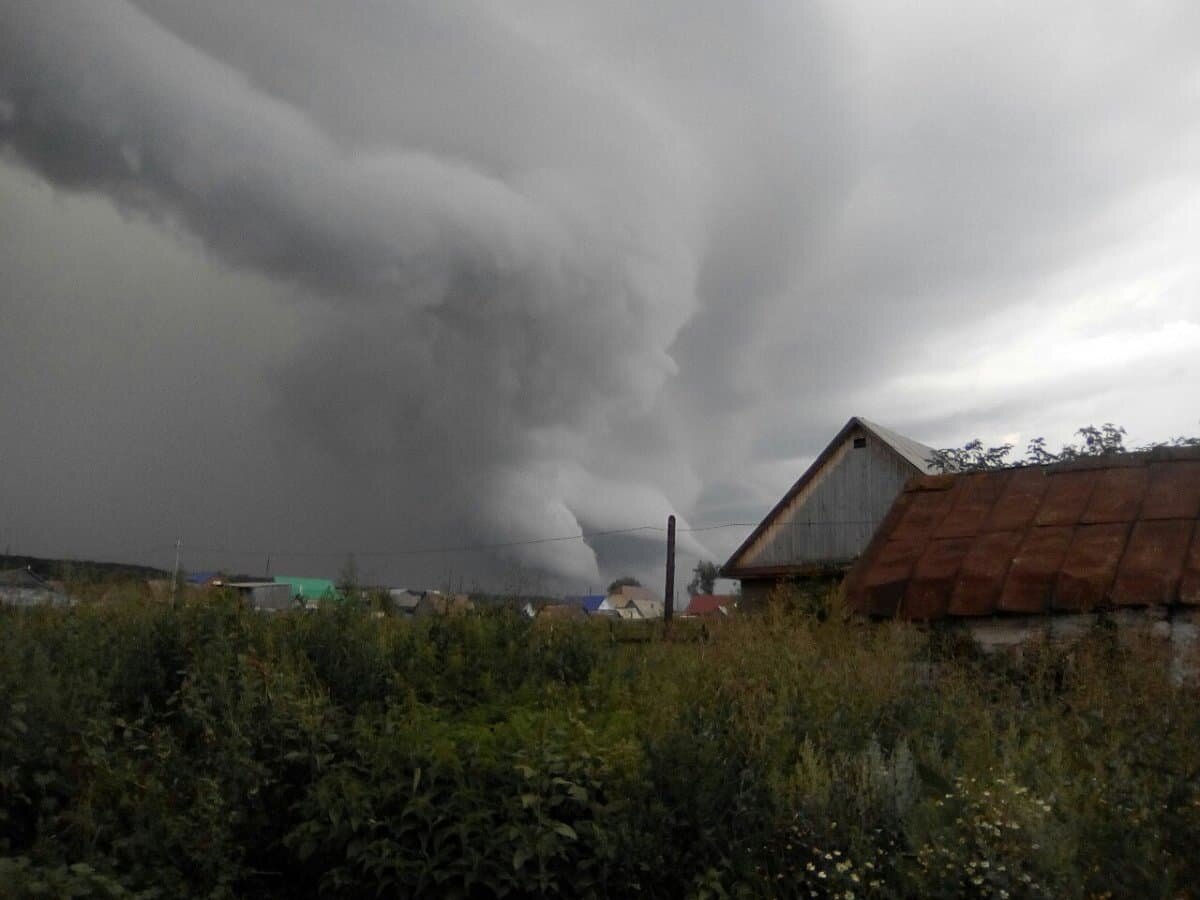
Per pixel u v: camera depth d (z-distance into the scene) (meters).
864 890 4.91
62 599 9.16
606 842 5.14
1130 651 7.82
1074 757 5.68
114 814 5.74
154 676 7.05
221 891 5.56
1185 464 10.16
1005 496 10.75
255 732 6.13
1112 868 4.44
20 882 4.77
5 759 5.59
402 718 6.19
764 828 5.25
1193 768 4.68
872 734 6.12
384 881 5.27
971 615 9.23
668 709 6.13
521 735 5.70
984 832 4.77
